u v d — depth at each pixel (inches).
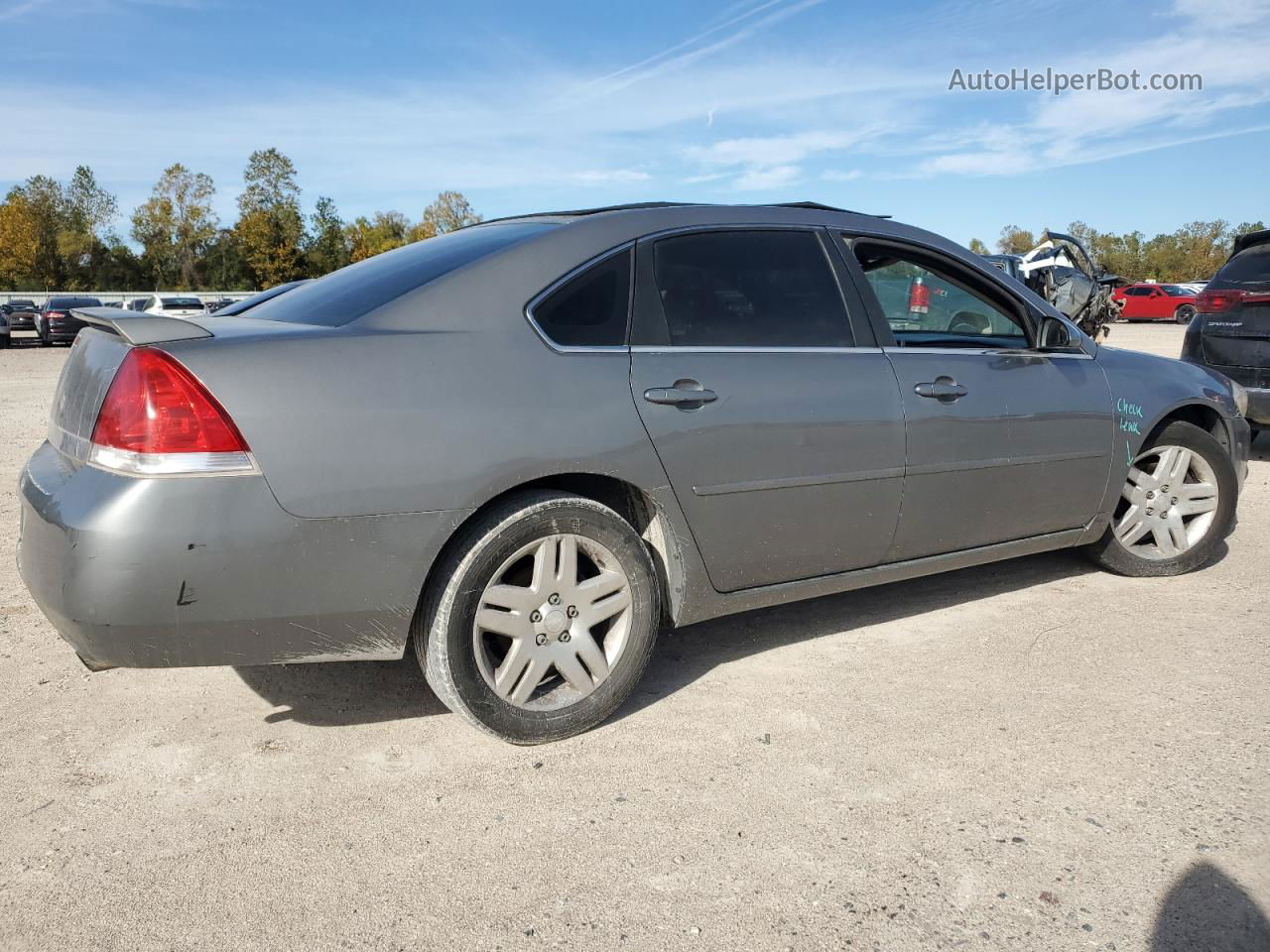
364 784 101.0
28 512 96.1
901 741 109.0
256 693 123.3
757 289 123.9
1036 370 145.4
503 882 84.5
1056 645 137.3
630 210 121.3
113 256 3100.4
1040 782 99.7
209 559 89.3
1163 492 165.0
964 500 137.3
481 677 104.0
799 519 122.8
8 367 775.1
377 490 94.8
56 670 129.9
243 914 80.4
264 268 3011.8
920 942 76.2
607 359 109.7
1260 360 265.9
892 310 134.6
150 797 98.5
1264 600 155.6
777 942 76.4
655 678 127.7
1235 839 89.1
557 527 105.6
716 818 93.9
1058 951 74.9
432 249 123.5
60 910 80.7
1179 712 115.3
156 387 88.9
